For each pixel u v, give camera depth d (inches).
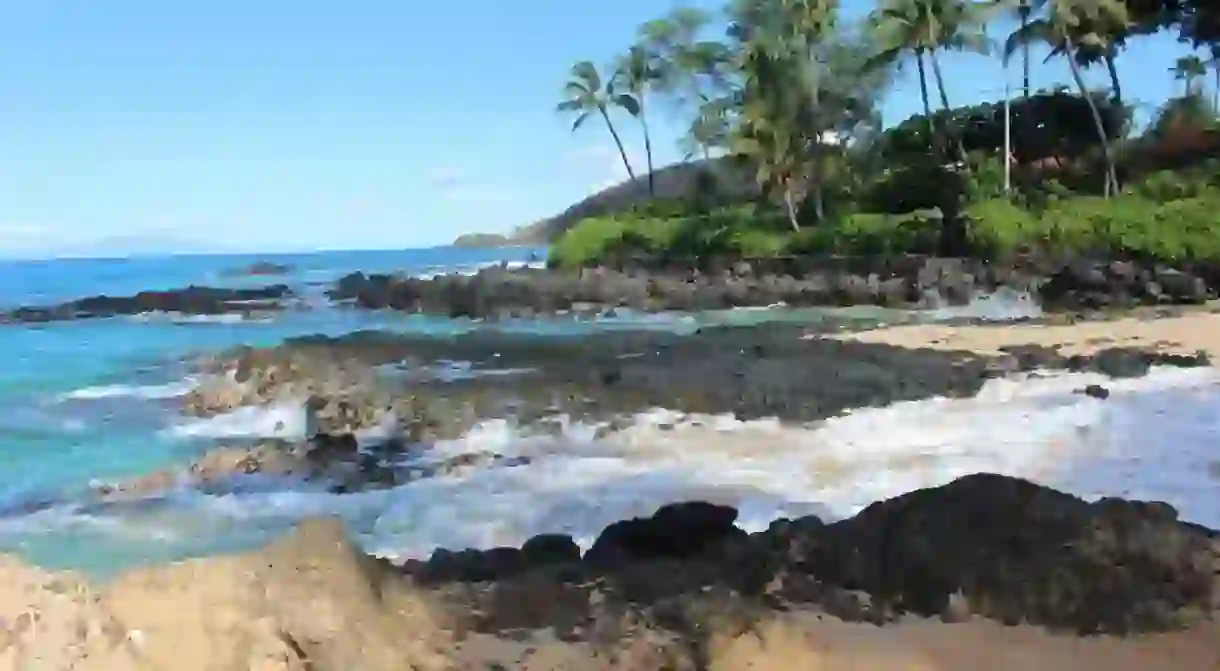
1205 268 1525.6
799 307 1717.5
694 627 235.5
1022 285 1616.6
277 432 674.2
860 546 284.4
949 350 976.3
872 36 2294.5
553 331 1390.3
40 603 171.5
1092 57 2262.6
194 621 170.7
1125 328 1161.4
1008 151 2080.5
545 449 601.9
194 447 636.7
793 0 2311.8
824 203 2365.9
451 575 298.7
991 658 225.6
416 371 918.4
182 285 3065.9
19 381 949.2
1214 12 2086.6
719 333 1251.8
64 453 628.4
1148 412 682.8
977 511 291.4
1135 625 243.0
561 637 229.1
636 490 511.8
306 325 1660.9
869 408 698.2
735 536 321.1
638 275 2006.6
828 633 239.3
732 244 2176.4
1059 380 792.3
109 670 155.1
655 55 2957.7
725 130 2625.5
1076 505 298.5
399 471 555.2
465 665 201.2
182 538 446.9
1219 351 943.0
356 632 190.4
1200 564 268.7
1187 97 2381.9
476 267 3649.1
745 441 614.2
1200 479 513.7
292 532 227.8
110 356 1184.2
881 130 2447.1
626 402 719.7
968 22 2146.9
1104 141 2079.2
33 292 2797.7
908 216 2058.3
